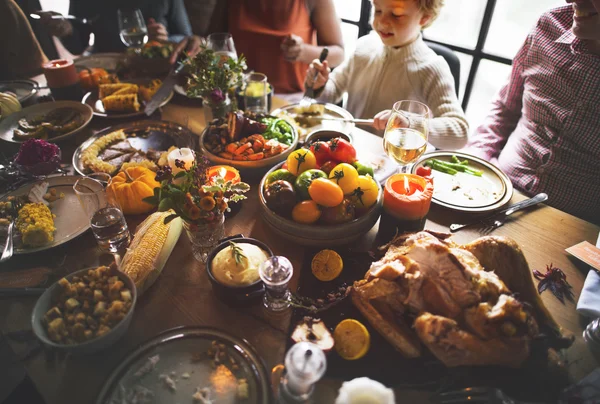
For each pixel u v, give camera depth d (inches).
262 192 42.2
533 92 64.7
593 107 56.9
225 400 28.6
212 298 36.7
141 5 98.8
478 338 28.5
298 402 26.8
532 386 29.3
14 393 56.1
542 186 62.9
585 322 34.3
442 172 51.8
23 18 78.4
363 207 40.3
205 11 103.9
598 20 48.4
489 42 96.7
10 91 70.4
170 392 29.1
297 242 39.8
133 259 36.9
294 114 65.3
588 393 28.1
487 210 45.1
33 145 50.0
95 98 69.9
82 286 33.8
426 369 30.5
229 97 61.4
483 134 73.6
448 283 31.0
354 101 82.8
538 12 91.2
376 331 33.2
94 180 44.4
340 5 119.8
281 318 34.7
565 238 42.6
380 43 79.9
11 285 37.3
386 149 45.5
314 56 86.8
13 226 42.7
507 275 34.2
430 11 66.8
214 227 37.6
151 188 46.1
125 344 32.9
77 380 30.3
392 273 32.0
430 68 71.4
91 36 110.8
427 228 44.1
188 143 57.1
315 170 40.3
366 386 27.4
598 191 59.6
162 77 76.2
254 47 92.7
